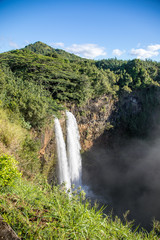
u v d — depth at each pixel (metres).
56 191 3.67
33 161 10.29
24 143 10.11
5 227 2.21
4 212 2.61
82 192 3.53
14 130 9.12
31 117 13.77
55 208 3.02
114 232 3.15
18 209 2.75
